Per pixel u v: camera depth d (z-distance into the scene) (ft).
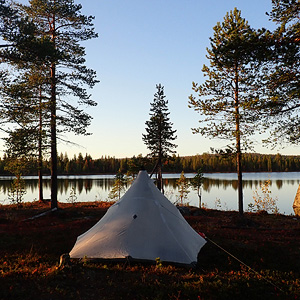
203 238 32.14
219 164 447.01
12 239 33.63
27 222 46.60
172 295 18.10
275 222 51.52
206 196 143.13
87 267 22.41
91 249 24.85
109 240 25.11
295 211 83.41
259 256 27.84
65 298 17.08
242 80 38.96
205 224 46.62
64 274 20.17
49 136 52.29
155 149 95.30
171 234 25.86
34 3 53.57
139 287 19.21
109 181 257.55
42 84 52.60
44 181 252.01
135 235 25.18
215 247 30.68
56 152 56.39
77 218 51.47
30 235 35.99
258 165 453.17
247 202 119.14
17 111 47.39
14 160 68.74
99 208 65.51
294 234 38.88
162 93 97.45
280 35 32.76
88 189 178.91
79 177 335.88
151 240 24.98
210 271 23.50
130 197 29.27
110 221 27.50
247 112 39.14
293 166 453.99
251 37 32.37
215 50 35.29
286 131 38.81
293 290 19.60
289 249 30.40
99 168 432.66
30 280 19.29
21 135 50.52
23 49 37.65
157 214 27.30
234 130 50.85
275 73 34.94
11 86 45.78
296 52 31.60
